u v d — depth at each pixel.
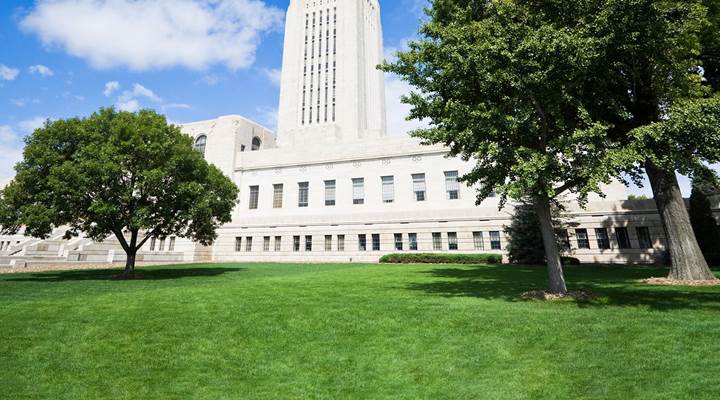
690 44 12.75
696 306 9.95
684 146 10.74
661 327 8.06
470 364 7.01
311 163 47.97
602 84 11.42
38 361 7.56
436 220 41.03
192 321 9.74
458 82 11.94
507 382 6.31
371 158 45.50
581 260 35.81
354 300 11.95
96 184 19.67
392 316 9.78
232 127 52.84
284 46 71.88
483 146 11.35
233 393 6.30
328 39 69.81
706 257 27.67
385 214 43.03
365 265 33.66
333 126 57.06
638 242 34.53
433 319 9.35
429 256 37.66
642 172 16.08
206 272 25.72
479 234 39.41
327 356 7.61
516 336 8.06
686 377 5.98
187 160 22.95
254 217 48.59
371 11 78.69
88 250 38.66
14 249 41.34
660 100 15.24
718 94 14.41
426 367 6.98
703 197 29.67
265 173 50.16
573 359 6.91
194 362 7.50
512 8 11.41
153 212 21.72
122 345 8.30
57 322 9.72
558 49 10.06
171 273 24.92
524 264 31.91
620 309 9.82
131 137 20.77
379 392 6.21
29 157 19.94
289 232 46.44
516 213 33.75
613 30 9.94
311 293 13.52
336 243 44.31
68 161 19.56
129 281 19.39
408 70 13.20
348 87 65.19
